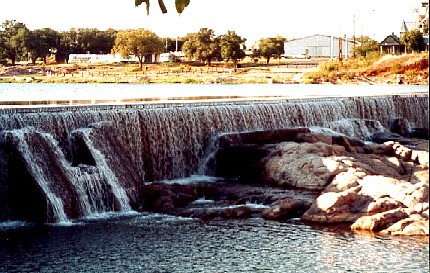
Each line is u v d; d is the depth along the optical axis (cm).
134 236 4009
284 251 3731
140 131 5559
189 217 4462
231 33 19000
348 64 16188
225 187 5031
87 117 5312
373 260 3591
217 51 19038
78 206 4575
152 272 3409
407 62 15800
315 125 6950
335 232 4084
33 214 4431
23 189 4500
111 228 4212
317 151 5328
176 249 3756
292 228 4172
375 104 7688
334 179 4719
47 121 5088
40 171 4588
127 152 5447
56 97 8562
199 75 16662
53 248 3766
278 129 6016
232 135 5853
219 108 6150
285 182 5091
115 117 5447
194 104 6072
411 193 4400
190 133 5872
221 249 3759
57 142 5062
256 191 4872
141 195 4912
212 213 4453
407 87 13438
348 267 3494
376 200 4391
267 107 6544
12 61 19888
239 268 3466
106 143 5159
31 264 3503
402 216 4191
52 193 4497
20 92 10581
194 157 5862
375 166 5284
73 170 4759
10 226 4297
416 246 3812
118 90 11506
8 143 4653
